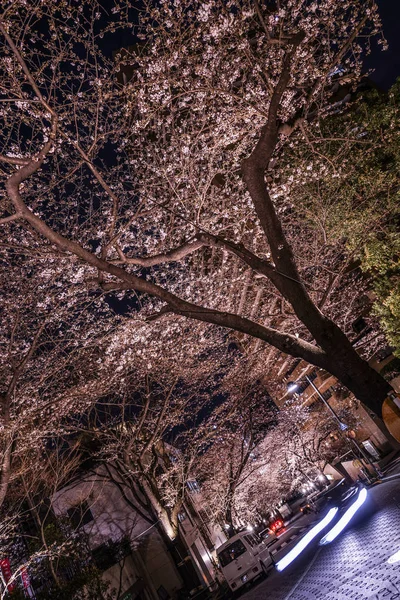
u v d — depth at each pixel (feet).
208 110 49.29
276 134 26.66
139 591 80.02
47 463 72.69
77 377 60.23
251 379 104.94
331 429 137.08
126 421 84.48
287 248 26.91
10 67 31.81
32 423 56.59
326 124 57.98
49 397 57.57
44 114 33.50
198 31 41.88
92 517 83.82
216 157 51.98
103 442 85.87
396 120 55.88
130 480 83.51
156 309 56.34
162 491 87.51
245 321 27.50
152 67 42.11
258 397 116.16
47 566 61.77
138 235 51.31
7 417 38.22
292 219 62.28
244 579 64.85
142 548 84.43
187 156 47.96
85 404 68.39
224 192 52.13
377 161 59.67
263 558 68.39
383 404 23.93
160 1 37.42
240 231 54.08
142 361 67.26
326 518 45.62
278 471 140.05
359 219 58.70
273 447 135.95
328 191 59.47
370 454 122.42
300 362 161.17
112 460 88.38
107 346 56.18
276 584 48.57
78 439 85.92
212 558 104.47
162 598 81.92
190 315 28.27
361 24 36.19
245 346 102.89
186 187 48.37
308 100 35.12
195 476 110.93
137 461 78.13
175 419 89.81
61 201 45.16
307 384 163.63
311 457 131.44
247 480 127.54
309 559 48.01
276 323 69.51
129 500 83.61
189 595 79.92
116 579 77.82
